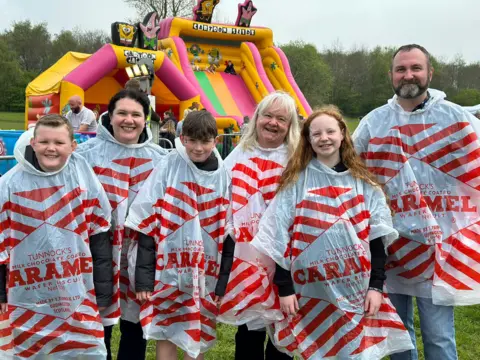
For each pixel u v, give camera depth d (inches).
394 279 123.6
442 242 117.5
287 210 113.1
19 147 109.6
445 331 118.2
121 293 121.4
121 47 521.3
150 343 165.0
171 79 563.2
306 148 115.5
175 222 115.7
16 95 1599.4
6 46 1674.5
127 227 119.1
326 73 2036.2
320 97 2031.3
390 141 121.2
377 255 113.1
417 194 117.7
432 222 116.7
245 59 722.2
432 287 116.6
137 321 121.1
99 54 508.4
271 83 738.8
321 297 111.7
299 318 114.3
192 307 115.7
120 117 116.7
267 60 746.8
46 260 108.2
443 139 117.5
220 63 731.4
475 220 116.7
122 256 120.5
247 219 120.2
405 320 127.4
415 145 119.2
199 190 117.0
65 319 109.2
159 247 115.0
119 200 118.2
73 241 109.3
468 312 203.6
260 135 124.6
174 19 682.2
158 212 115.9
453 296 115.6
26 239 107.6
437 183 118.2
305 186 113.4
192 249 115.4
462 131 116.4
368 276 111.1
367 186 113.8
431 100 120.0
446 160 117.6
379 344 112.7
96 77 503.2
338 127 112.0
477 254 116.0
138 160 121.1
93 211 112.3
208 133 113.7
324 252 110.3
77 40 1916.8
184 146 117.9
